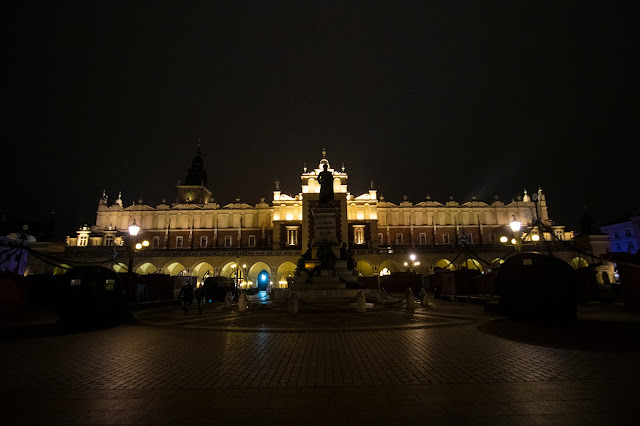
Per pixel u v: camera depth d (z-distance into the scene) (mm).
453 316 16922
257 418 5250
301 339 11664
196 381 7152
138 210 81188
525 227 77875
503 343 10570
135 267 63812
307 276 25562
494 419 5086
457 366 8000
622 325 13867
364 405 5719
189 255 64500
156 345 11055
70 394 6426
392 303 23641
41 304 24781
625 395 5984
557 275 14594
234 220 80750
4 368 8312
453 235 80062
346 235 69812
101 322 15305
